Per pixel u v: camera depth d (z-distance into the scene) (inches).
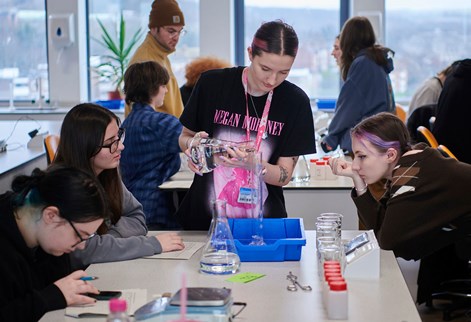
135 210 110.9
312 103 279.4
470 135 170.9
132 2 274.8
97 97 279.6
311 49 279.1
